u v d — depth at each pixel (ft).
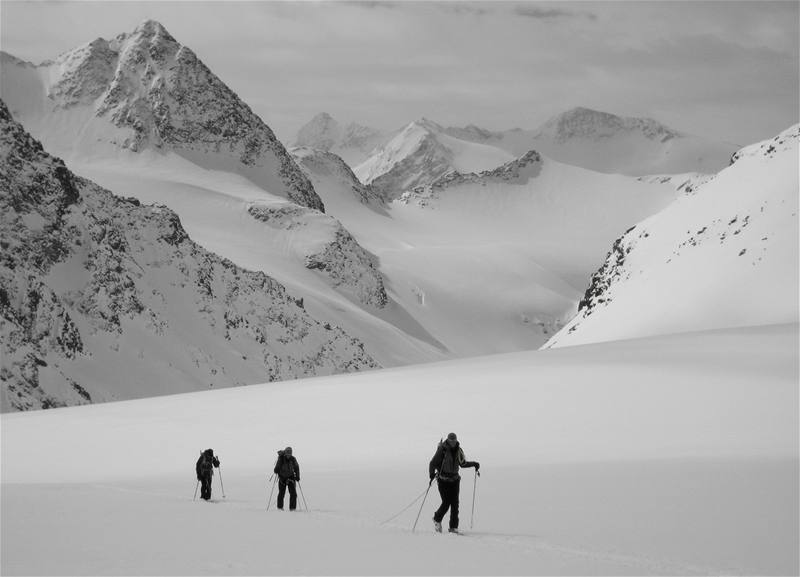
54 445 176.04
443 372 231.71
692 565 61.00
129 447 165.99
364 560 56.59
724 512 83.30
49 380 539.70
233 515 78.13
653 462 114.01
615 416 154.10
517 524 78.79
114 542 62.44
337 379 253.44
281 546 61.36
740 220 553.64
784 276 466.70
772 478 100.22
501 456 126.82
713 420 146.00
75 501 89.71
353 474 116.37
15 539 63.62
